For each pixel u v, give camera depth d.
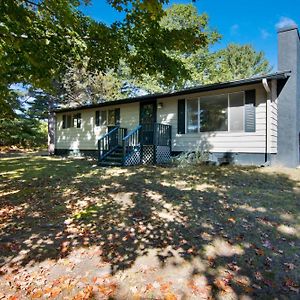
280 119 9.12
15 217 4.35
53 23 4.09
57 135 17.50
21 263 2.90
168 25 22.06
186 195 5.38
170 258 2.93
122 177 7.63
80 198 5.43
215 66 25.11
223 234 3.49
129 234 3.57
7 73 4.81
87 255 3.05
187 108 11.16
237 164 9.54
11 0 3.27
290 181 6.64
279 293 2.32
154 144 10.90
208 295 2.30
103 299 2.28
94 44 4.54
